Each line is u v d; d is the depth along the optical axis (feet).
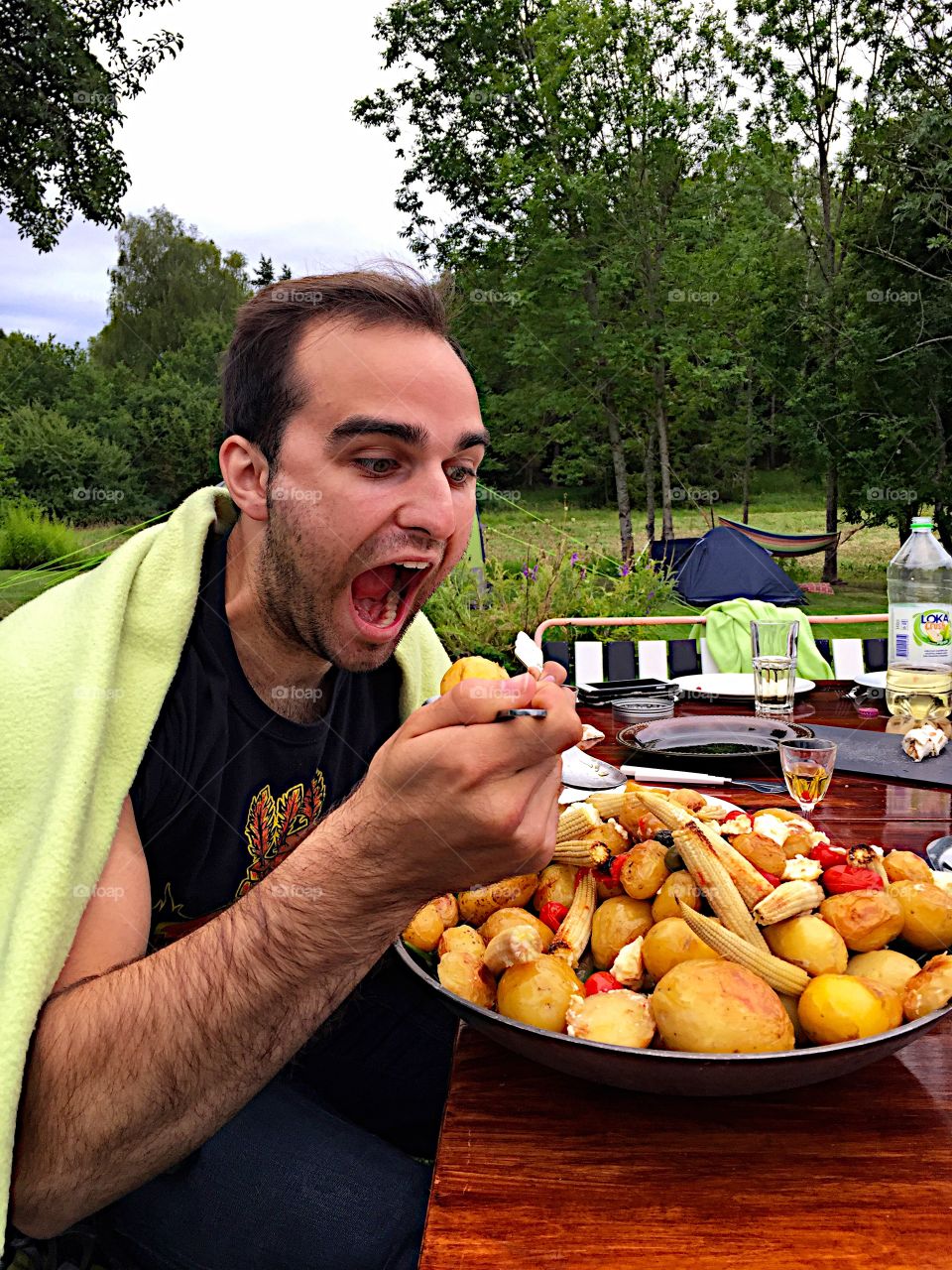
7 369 70.13
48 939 2.41
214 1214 3.16
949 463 48.57
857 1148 2.31
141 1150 2.38
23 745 2.78
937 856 3.73
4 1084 2.20
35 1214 2.47
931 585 10.37
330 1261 3.07
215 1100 2.39
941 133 46.26
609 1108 2.50
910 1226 2.03
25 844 2.62
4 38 34.91
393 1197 3.18
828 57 52.37
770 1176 2.21
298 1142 3.36
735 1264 1.92
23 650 3.01
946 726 6.43
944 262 47.91
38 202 38.45
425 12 57.21
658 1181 2.19
